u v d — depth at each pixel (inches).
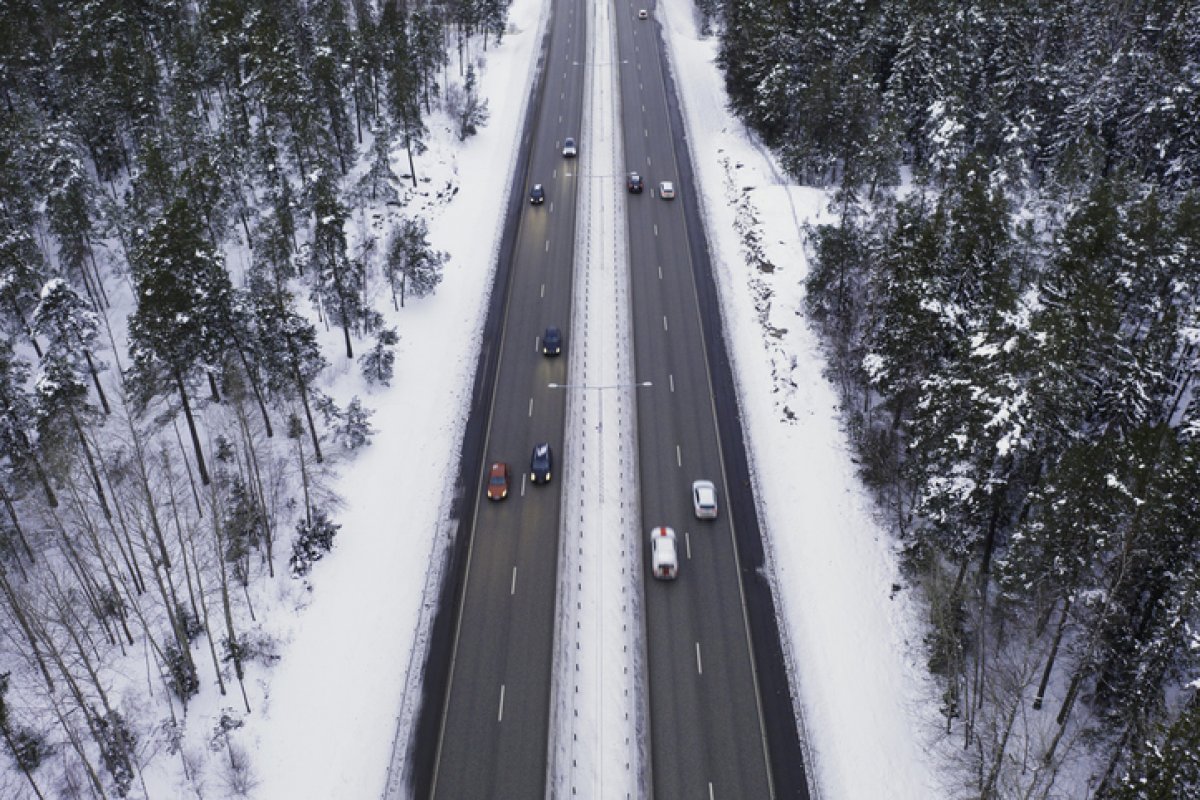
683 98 3646.7
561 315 2472.9
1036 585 1406.3
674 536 1802.4
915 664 1566.2
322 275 2336.4
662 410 2143.2
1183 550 1277.1
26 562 1795.0
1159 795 1010.7
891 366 1840.6
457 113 3422.7
